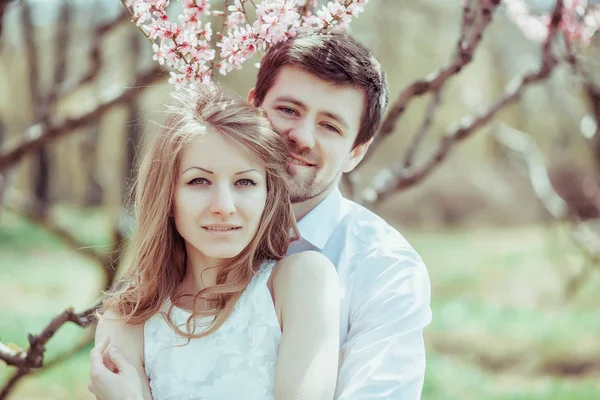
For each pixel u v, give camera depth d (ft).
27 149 11.86
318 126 5.67
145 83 11.26
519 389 21.49
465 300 32.68
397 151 48.93
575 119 17.72
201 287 5.34
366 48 5.90
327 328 5.07
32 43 23.40
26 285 34.91
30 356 7.20
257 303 5.23
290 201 5.89
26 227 47.78
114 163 38.91
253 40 5.66
